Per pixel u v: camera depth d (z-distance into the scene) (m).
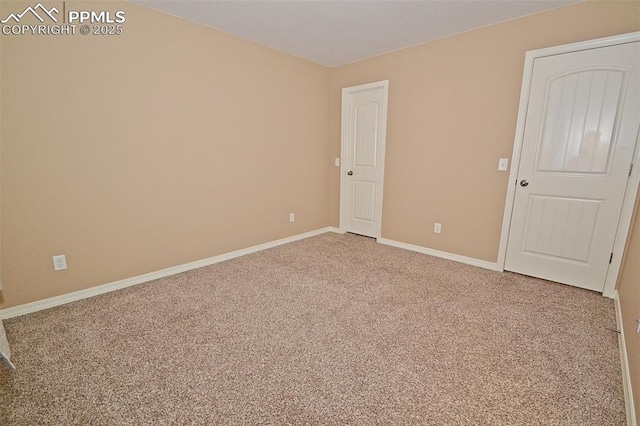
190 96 2.68
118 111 2.29
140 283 2.59
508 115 2.67
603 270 2.35
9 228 1.96
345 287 2.52
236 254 3.29
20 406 1.32
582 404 1.33
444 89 3.03
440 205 3.23
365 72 3.67
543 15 2.39
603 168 2.27
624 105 2.14
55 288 2.18
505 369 1.55
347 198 4.23
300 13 2.45
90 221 2.27
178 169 2.70
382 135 3.60
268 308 2.17
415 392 1.41
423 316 2.06
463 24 2.66
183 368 1.56
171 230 2.73
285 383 1.46
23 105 1.91
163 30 2.45
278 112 3.46
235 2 2.27
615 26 2.12
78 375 1.50
